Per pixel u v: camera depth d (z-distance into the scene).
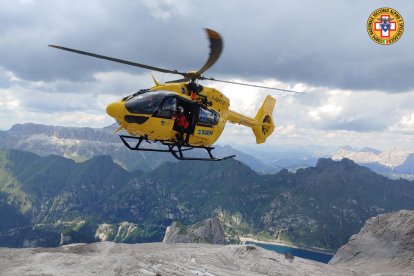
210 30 22.67
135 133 29.95
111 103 28.95
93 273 38.16
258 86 30.23
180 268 44.69
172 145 31.31
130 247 56.38
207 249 58.47
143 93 29.31
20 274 37.66
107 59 25.56
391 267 131.50
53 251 50.97
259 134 46.78
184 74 29.23
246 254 55.94
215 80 29.62
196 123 31.28
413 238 144.75
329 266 69.38
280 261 57.28
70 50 24.03
